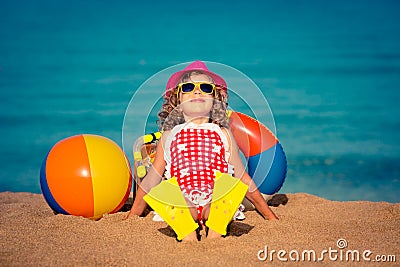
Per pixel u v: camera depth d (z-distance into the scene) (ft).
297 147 33.09
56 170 17.54
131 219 17.21
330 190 26.43
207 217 16.26
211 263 13.61
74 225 16.69
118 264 13.51
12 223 17.10
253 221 17.35
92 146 17.98
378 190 26.50
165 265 13.44
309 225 17.24
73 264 13.46
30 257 13.87
